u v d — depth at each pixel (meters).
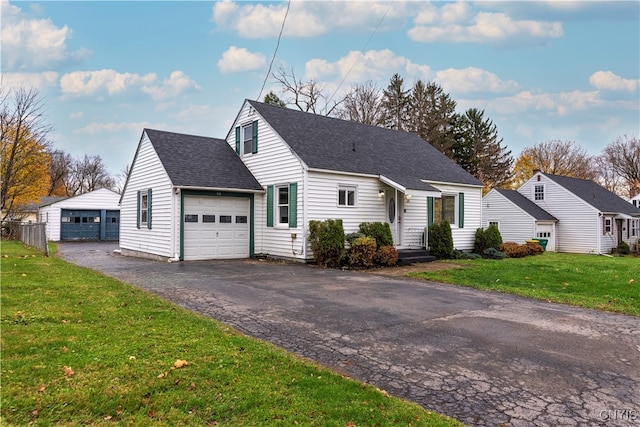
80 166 63.25
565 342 5.38
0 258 13.39
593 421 3.30
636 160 49.03
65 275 9.76
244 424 3.03
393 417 3.21
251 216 16.22
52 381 3.59
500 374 4.26
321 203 14.55
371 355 4.77
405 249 16.27
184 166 15.41
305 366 4.22
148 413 3.14
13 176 28.83
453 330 5.86
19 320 5.47
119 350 4.41
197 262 14.18
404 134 21.98
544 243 26.41
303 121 17.52
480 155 44.41
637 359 4.77
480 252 19.19
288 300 7.64
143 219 17.33
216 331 5.30
